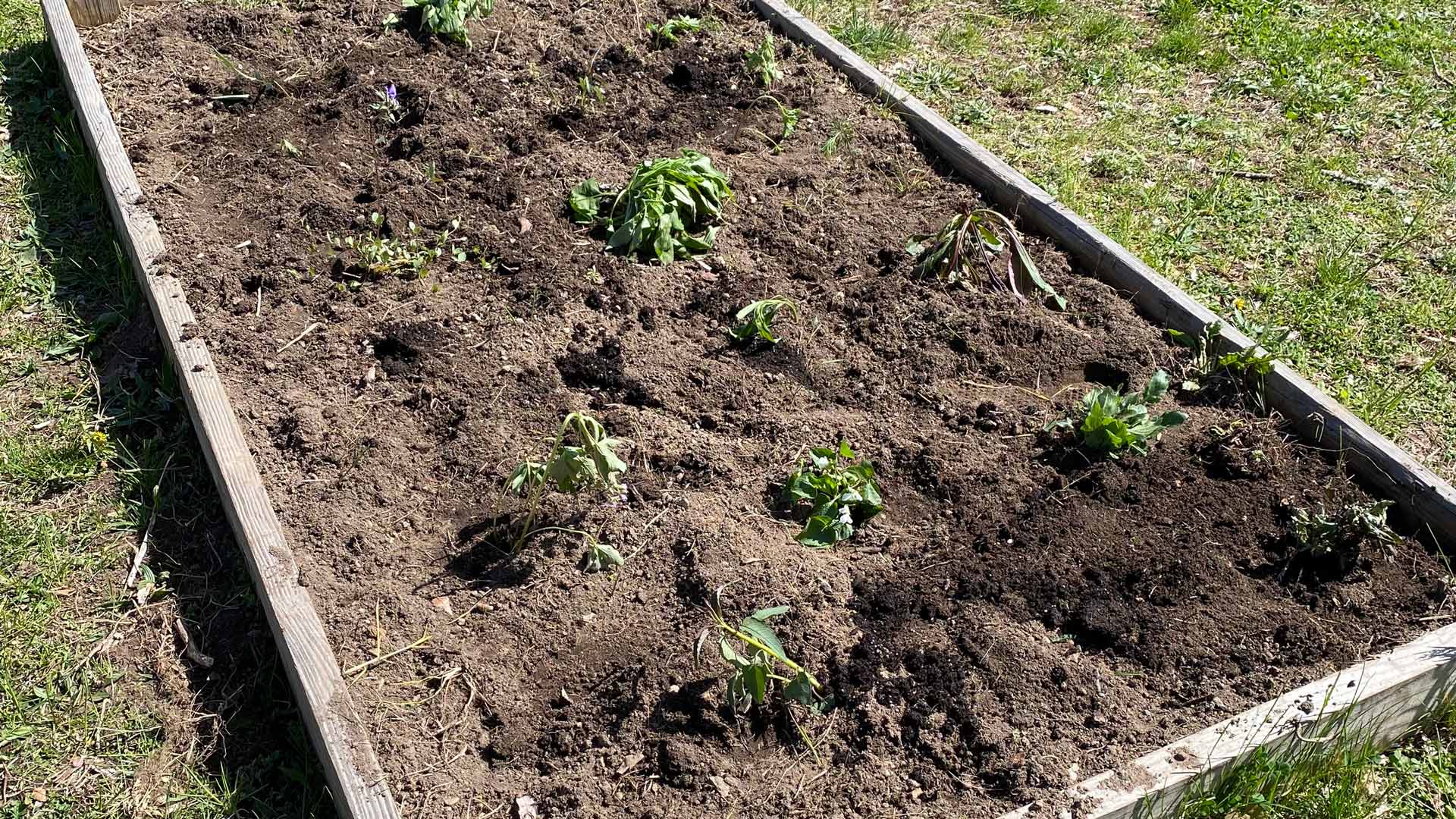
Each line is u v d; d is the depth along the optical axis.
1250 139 2.55
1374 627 1.68
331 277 2.10
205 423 1.83
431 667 1.63
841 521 1.75
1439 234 2.32
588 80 2.49
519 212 2.23
